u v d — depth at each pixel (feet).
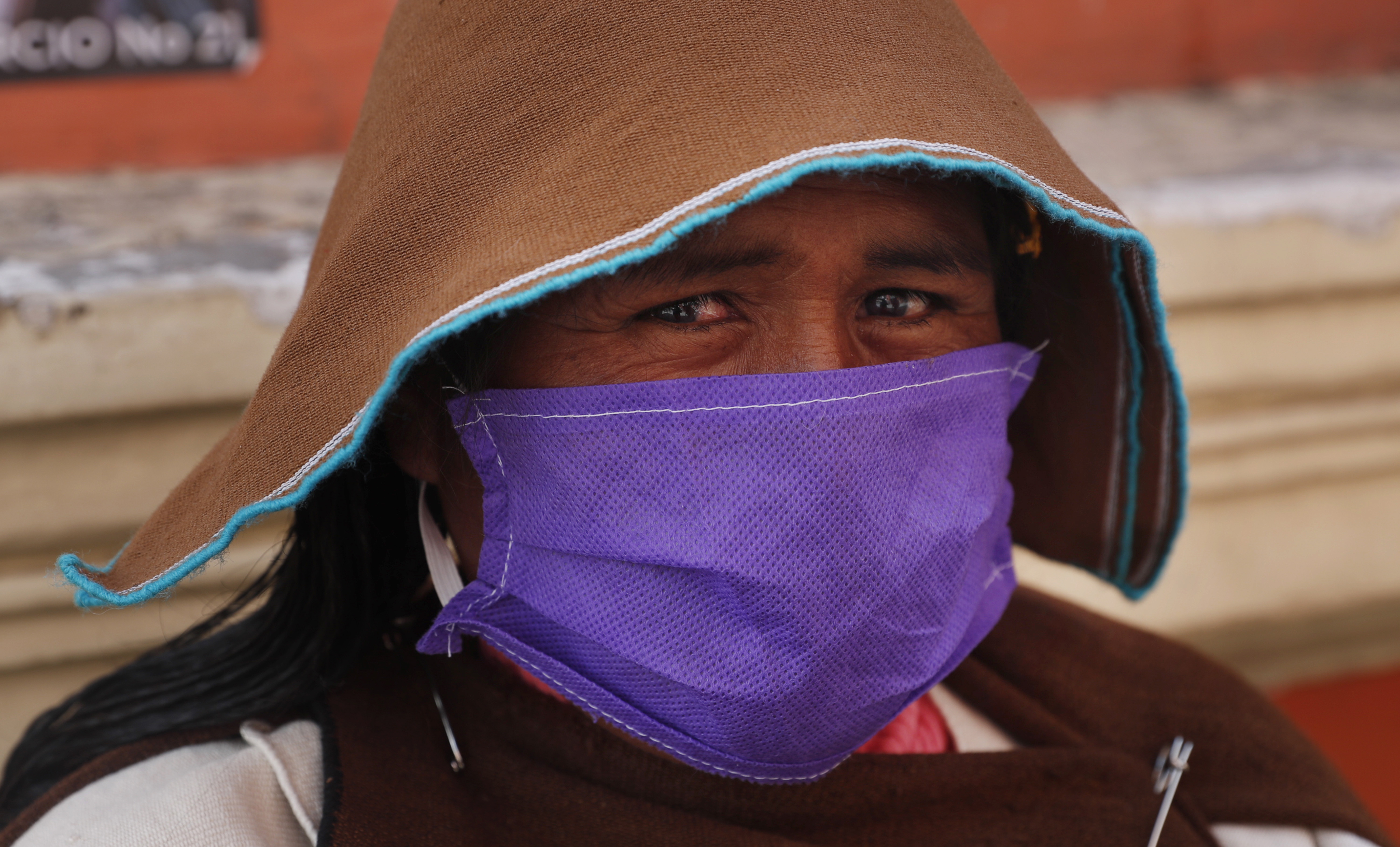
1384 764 8.11
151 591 2.67
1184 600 7.13
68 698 3.92
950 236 3.01
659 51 2.56
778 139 2.39
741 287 2.84
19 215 6.26
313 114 8.01
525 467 2.96
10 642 5.25
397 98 2.85
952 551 3.03
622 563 2.92
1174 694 4.25
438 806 3.06
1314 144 7.91
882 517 2.89
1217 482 7.02
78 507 5.16
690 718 3.00
